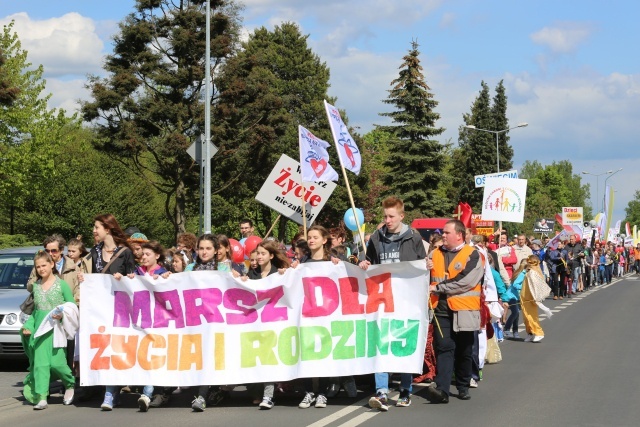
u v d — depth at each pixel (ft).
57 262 37.93
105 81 148.05
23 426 28.37
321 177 41.57
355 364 31.50
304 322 31.76
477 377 35.32
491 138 300.61
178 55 150.71
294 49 216.95
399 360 31.24
